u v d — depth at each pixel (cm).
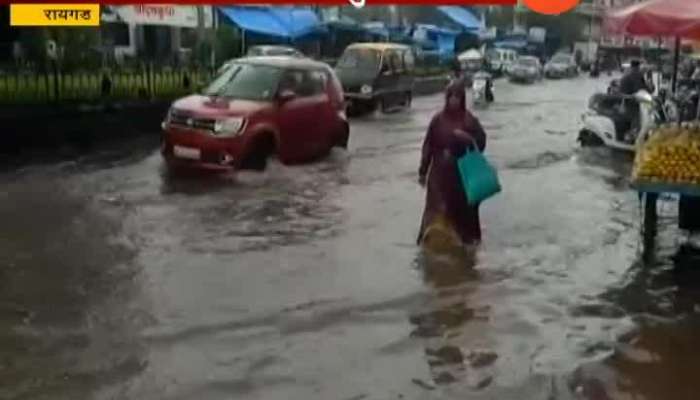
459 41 5431
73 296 647
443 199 834
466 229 841
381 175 1257
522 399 495
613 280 751
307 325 605
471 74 3606
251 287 687
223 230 877
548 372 536
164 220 909
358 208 1012
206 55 2283
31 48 1598
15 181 1096
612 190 1216
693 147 765
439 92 3741
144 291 666
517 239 891
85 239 817
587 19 7181
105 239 820
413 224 935
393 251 818
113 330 579
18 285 668
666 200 1042
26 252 764
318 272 737
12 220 884
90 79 1636
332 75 1426
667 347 585
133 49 2412
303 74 1334
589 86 4809
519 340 591
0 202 970
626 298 697
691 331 619
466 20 5772
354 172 1273
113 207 963
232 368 525
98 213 930
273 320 612
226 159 1156
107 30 2394
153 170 1212
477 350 570
